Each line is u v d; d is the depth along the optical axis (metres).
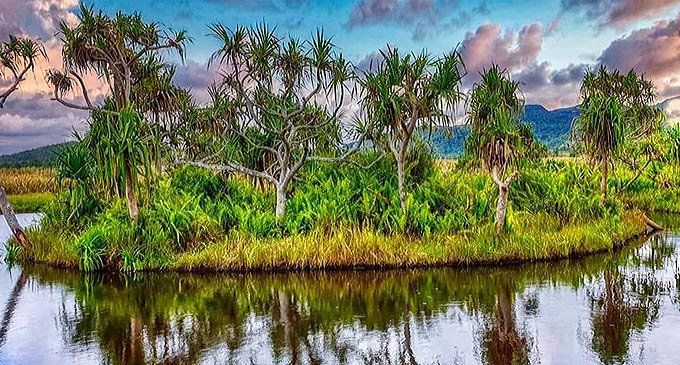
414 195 14.84
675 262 12.61
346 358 7.40
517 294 10.23
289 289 11.09
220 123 17.22
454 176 16.92
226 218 13.99
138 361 7.41
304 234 13.39
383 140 14.64
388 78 13.11
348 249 12.44
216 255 12.47
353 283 11.40
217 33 13.30
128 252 12.62
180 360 7.42
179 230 13.30
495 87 13.84
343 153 17.11
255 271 12.38
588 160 17.25
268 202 15.65
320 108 16.11
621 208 17.25
